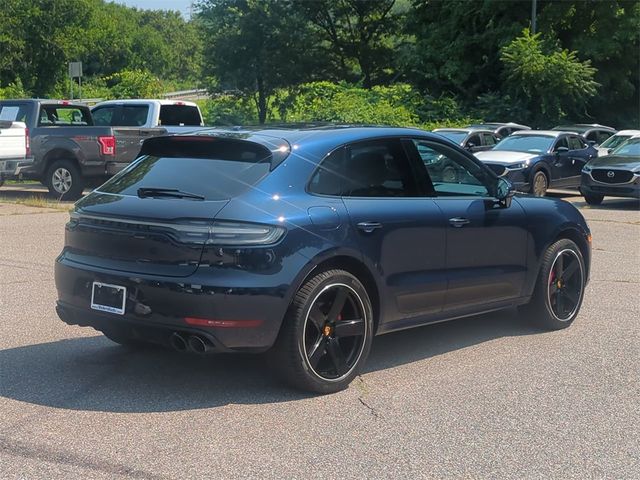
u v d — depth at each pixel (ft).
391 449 14.34
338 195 17.60
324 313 17.01
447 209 19.58
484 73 131.23
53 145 54.39
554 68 115.85
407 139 19.53
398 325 18.80
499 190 20.92
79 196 55.01
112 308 16.56
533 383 18.30
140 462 13.53
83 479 12.85
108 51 269.85
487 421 15.84
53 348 20.44
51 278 28.78
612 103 138.72
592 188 59.72
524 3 129.39
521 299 22.17
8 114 55.98
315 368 16.90
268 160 17.01
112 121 61.05
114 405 16.31
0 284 27.66
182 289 15.57
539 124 120.16
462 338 22.31
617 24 128.36
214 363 19.30
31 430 14.89
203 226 15.74
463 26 134.31
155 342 16.46
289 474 13.19
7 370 18.56
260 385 17.70
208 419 15.60
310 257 16.38
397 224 18.22
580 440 14.97
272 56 134.92
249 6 133.90
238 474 13.14
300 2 141.79
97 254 17.11
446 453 14.23
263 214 16.07
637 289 29.48
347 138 18.25
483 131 73.82
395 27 159.02
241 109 138.10
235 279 15.57
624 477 13.42
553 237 22.82
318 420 15.66
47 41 199.21
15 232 39.14
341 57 162.20
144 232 16.21
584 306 26.61
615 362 20.10
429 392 17.54
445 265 19.53
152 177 17.62
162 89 137.39
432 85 135.03
